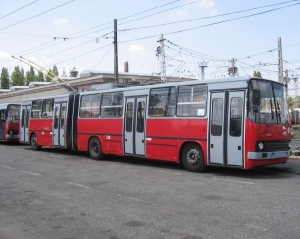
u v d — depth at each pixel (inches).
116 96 571.2
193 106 454.9
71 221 255.4
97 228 237.9
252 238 209.0
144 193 336.5
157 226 237.8
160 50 1182.9
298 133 1412.4
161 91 498.0
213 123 430.9
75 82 1397.6
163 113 491.5
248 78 406.0
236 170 473.1
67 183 396.2
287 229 224.2
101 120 597.6
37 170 495.2
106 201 309.7
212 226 233.9
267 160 409.1
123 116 553.0
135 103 534.9
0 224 253.3
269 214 258.2
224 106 422.0
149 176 432.1
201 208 279.0
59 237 222.8
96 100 614.2
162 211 273.7
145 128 514.6
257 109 404.8
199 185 369.7
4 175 457.7
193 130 451.5
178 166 520.7
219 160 424.2
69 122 684.7
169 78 1450.5
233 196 317.1
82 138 642.2
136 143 529.3
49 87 1547.7
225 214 260.7
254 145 395.2
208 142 434.6
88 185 382.0
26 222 256.5
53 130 726.5
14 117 979.3
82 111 647.8
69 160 609.9
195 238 212.5
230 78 420.5
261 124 401.7
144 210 278.1
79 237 221.6
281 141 430.0
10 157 660.7
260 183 377.7
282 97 451.2
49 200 319.6
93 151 619.8
